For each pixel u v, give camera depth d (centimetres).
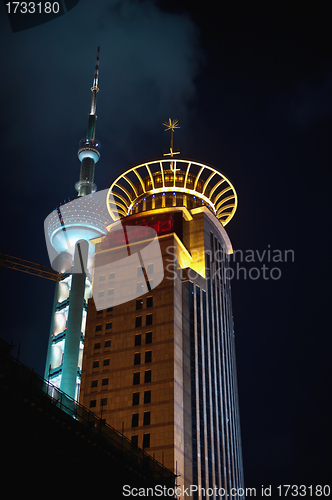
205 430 10444
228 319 13638
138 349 10700
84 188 19188
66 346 15062
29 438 4591
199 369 11056
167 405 9738
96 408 10194
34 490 4441
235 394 12850
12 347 4809
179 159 14450
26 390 4809
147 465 6681
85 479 5156
